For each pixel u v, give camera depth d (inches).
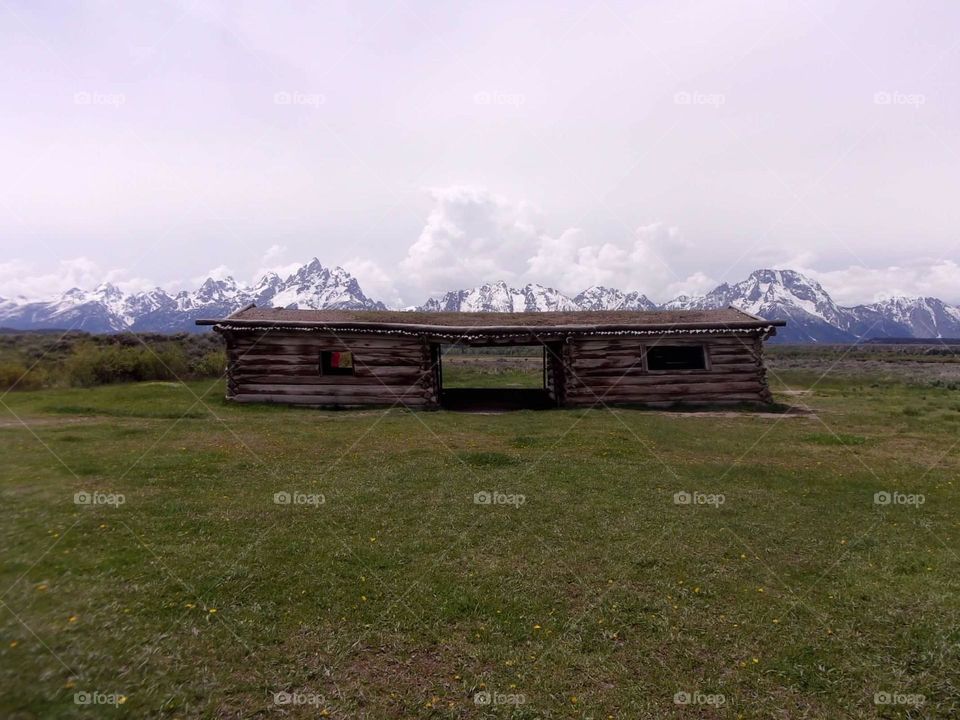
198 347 1755.7
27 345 1531.7
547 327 975.0
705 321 1022.4
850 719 201.5
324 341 950.4
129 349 1278.3
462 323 1004.6
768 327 1000.2
